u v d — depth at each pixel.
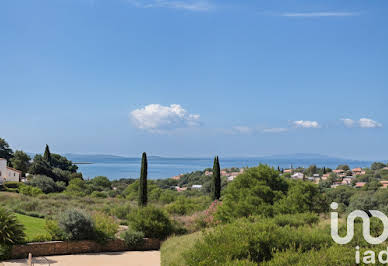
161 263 16.94
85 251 19.75
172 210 31.78
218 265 9.01
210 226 23.05
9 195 36.75
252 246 10.09
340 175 137.50
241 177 23.08
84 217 20.03
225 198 22.92
